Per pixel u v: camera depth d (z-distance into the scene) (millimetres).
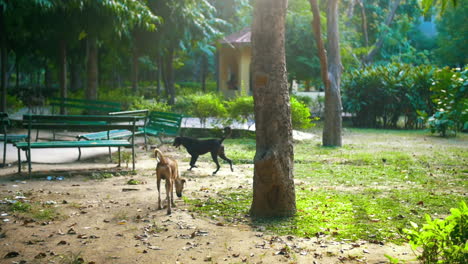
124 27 18531
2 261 4289
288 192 5957
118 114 12945
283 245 4816
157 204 6590
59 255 4484
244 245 4824
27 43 25344
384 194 7387
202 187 7859
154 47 24609
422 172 9656
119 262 4332
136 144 13578
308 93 32156
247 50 27906
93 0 16156
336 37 14625
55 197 6867
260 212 5969
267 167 5820
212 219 5844
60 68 18969
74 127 8656
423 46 48688
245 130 16297
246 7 30453
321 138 17281
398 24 35781
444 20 37688
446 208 6375
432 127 18406
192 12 24391
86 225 5512
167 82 27203
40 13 16156
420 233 3645
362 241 4930
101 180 8305
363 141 16344
